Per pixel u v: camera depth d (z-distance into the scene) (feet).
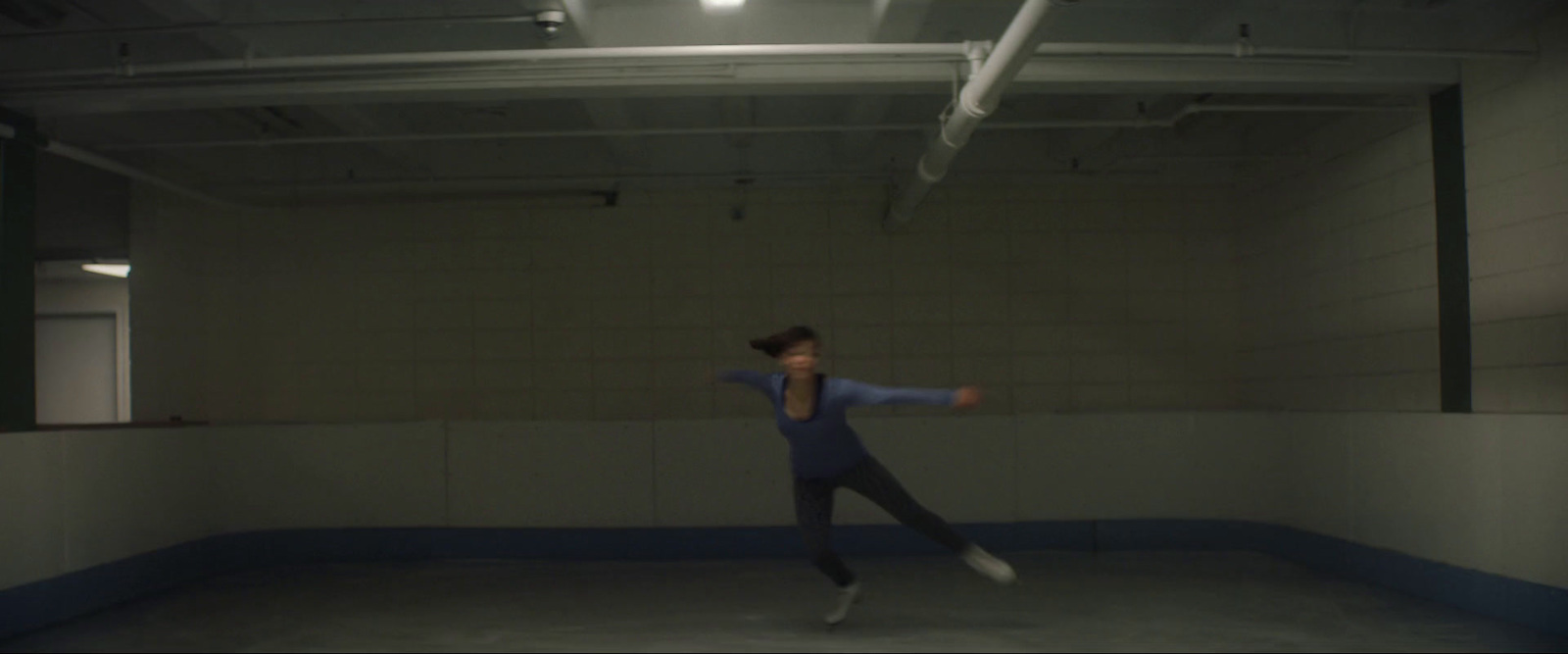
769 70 18.49
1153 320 28.14
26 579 18.21
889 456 26.30
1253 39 18.75
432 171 26.68
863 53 17.39
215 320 27.81
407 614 19.54
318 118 24.14
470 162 26.78
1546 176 17.61
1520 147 18.17
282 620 19.07
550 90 18.80
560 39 18.83
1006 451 26.43
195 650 16.71
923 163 21.15
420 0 17.54
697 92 19.27
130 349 27.43
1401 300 21.44
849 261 27.81
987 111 16.74
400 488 26.21
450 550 26.09
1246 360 27.99
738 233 27.81
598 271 27.78
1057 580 22.41
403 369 27.76
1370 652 15.81
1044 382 27.86
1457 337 19.71
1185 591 21.04
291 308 27.91
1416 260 20.98
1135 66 18.71
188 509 23.70
